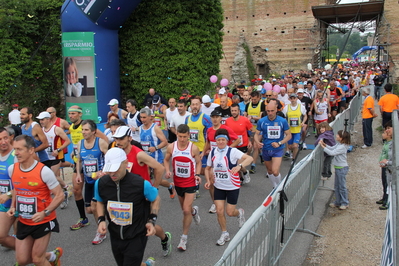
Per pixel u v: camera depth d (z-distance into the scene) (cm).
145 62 1453
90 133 548
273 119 706
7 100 1370
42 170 405
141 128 695
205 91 1508
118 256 397
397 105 1086
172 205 722
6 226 453
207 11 1470
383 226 607
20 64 1381
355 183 830
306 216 656
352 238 571
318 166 709
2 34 1349
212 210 675
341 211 684
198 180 551
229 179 525
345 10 2883
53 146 675
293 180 504
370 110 1140
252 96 964
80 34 1258
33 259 414
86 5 1232
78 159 580
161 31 1421
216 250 532
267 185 839
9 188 471
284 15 3266
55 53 1474
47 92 1497
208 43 1466
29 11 1406
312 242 564
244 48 3375
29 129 646
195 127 734
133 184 371
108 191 375
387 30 2858
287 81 1709
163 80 1448
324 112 1221
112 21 1298
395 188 317
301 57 3244
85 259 513
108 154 359
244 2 3378
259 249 385
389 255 292
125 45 1473
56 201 415
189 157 532
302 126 998
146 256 515
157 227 478
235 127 778
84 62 1273
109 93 1331
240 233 336
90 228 621
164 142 686
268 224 412
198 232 594
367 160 1010
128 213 372
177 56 1425
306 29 3200
